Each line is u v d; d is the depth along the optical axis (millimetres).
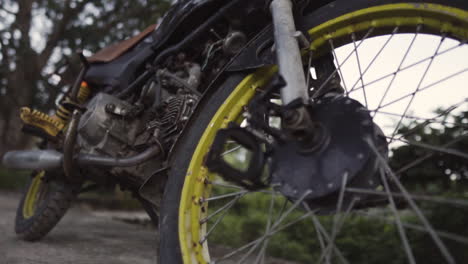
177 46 1690
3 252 1852
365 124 862
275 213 4836
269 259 2410
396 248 2799
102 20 5773
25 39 6633
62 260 1764
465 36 970
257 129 949
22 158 1927
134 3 5855
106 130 1741
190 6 1615
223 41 1496
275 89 868
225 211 1142
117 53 2092
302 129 868
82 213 4258
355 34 1172
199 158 1212
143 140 1721
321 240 824
